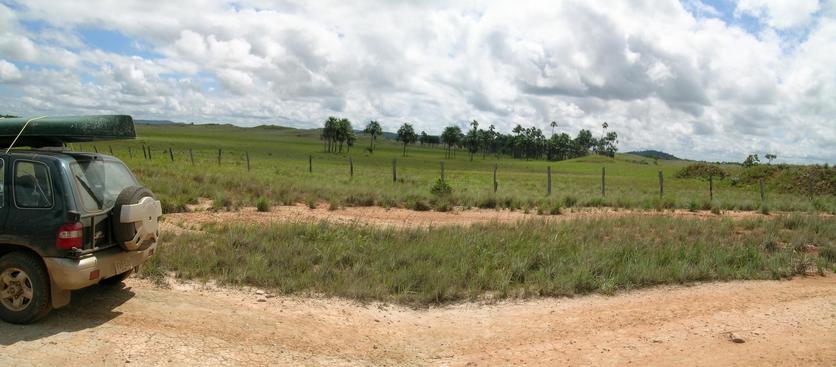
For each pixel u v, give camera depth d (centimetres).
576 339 593
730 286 846
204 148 10950
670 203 2161
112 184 649
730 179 4619
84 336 543
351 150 18438
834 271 966
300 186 2080
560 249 1009
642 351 554
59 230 552
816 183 3944
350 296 727
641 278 848
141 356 496
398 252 941
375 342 572
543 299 755
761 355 539
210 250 899
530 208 1964
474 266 885
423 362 524
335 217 1523
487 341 585
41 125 623
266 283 763
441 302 729
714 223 1448
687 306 727
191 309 640
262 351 525
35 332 551
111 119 659
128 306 642
